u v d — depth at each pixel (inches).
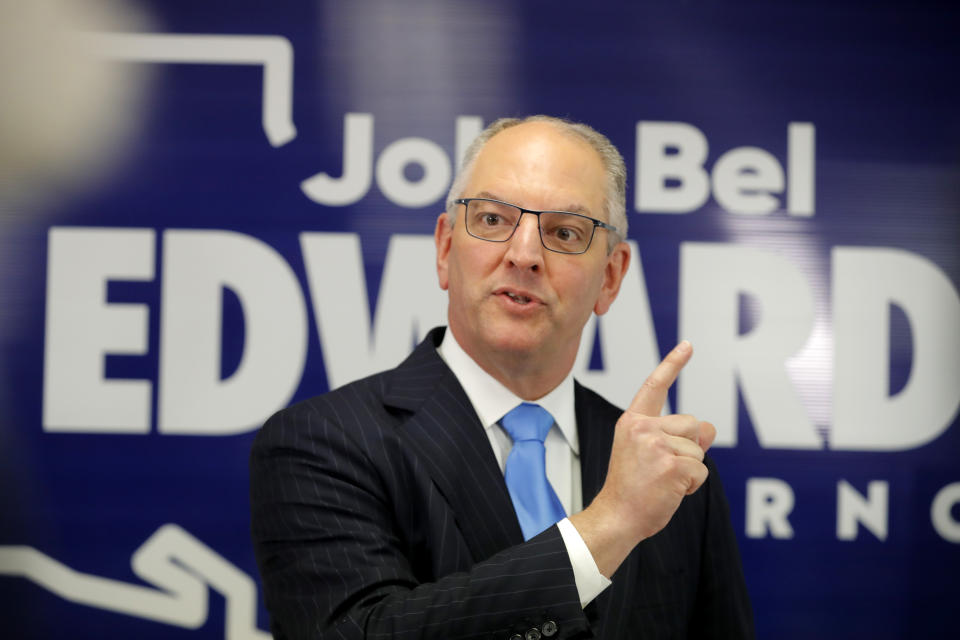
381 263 122.3
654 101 124.0
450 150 123.3
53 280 119.4
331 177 122.6
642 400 45.8
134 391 119.6
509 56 123.9
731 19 124.4
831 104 124.0
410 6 123.8
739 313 123.0
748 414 122.3
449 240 58.2
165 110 121.6
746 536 121.0
